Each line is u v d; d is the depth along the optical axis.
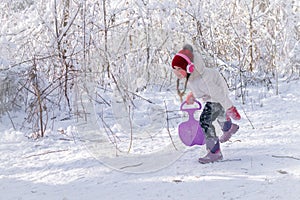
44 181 4.25
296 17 9.32
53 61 7.39
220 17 9.45
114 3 8.46
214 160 4.57
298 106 7.21
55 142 5.72
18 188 4.06
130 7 8.42
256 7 9.44
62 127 6.40
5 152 5.31
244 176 4.12
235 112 4.80
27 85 7.21
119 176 4.29
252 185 3.87
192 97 4.89
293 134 5.57
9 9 8.61
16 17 8.23
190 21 8.91
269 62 9.43
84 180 4.22
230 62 8.93
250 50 9.45
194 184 3.97
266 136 5.53
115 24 8.25
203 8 9.22
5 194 3.91
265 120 6.43
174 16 8.81
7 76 6.97
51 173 4.48
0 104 6.84
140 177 4.23
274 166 4.37
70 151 5.28
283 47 9.30
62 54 7.36
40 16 7.56
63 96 7.49
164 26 8.41
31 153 5.27
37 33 7.82
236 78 8.73
